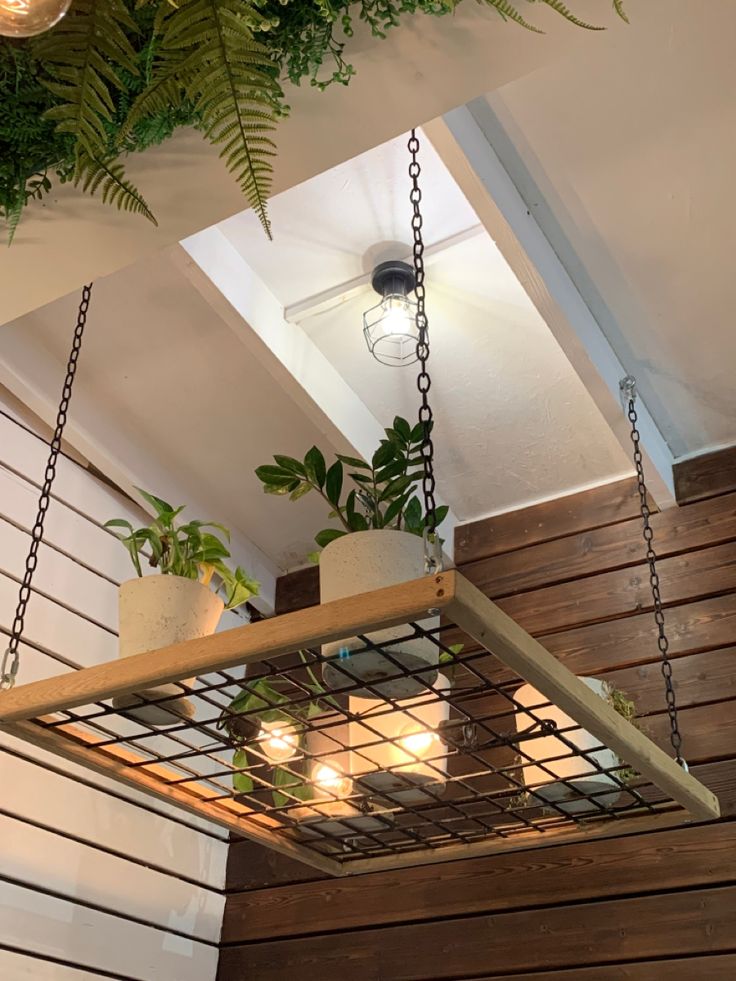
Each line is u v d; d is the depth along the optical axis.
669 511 2.62
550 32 1.25
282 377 2.41
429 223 2.22
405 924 2.38
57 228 1.44
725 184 2.05
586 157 2.03
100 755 1.48
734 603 2.40
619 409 2.40
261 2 1.01
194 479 2.90
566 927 2.17
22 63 1.08
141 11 1.08
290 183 1.43
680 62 1.85
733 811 2.14
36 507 2.51
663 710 2.33
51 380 2.54
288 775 1.66
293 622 1.21
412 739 1.56
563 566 2.69
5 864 2.15
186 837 2.64
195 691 1.39
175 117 1.18
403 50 1.25
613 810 1.61
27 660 2.36
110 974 2.31
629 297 2.30
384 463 1.56
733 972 1.96
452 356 2.49
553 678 1.25
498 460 2.74
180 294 2.37
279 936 2.54
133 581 1.55
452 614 1.14
